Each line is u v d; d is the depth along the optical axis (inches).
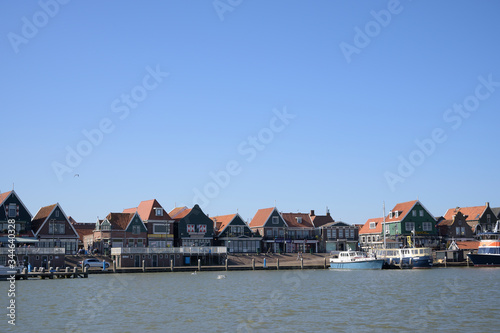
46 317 1777.8
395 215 5329.7
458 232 5438.0
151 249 4158.5
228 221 5059.1
